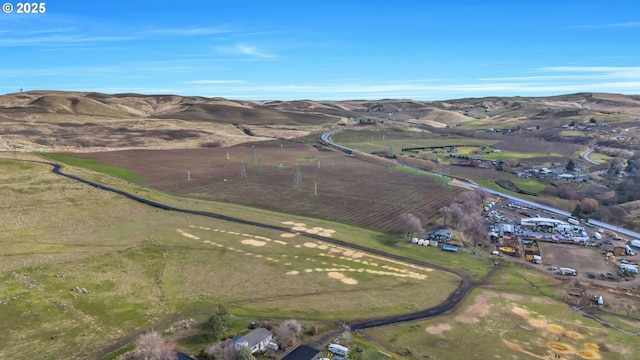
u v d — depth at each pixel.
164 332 76.94
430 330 85.50
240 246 125.88
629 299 105.56
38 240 118.88
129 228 134.25
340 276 109.44
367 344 77.50
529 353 79.25
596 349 81.44
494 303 98.75
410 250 132.88
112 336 75.56
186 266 110.69
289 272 110.31
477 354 78.12
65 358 68.50
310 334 79.50
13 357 68.19
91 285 94.88
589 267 127.75
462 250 135.75
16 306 82.19
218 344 71.56
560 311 96.38
